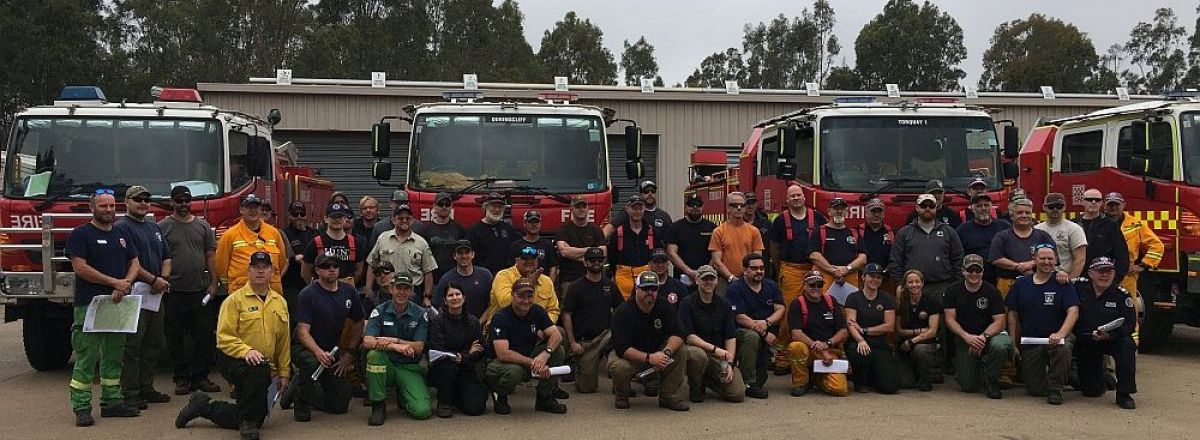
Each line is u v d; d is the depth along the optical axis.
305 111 22.47
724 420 8.40
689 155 23.73
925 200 10.31
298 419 8.41
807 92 24.17
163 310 9.01
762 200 13.77
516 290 8.60
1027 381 9.45
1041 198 13.87
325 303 8.46
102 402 8.41
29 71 39.28
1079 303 9.20
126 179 10.60
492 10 62.19
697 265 10.99
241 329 7.82
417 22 56.09
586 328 9.73
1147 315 12.05
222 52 52.53
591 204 11.23
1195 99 12.30
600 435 7.84
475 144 11.35
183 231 9.48
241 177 11.27
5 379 10.47
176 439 7.66
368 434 7.90
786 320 10.70
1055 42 64.19
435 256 10.61
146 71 49.47
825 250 10.65
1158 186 11.62
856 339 9.56
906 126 11.82
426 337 8.58
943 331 10.16
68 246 8.12
